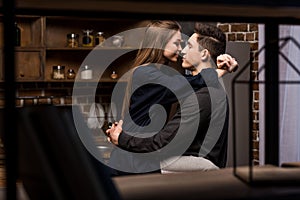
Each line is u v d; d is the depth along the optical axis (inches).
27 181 37.3
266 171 44.9
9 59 33.6
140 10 42.4
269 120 50.3
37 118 33.8
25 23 191.3
